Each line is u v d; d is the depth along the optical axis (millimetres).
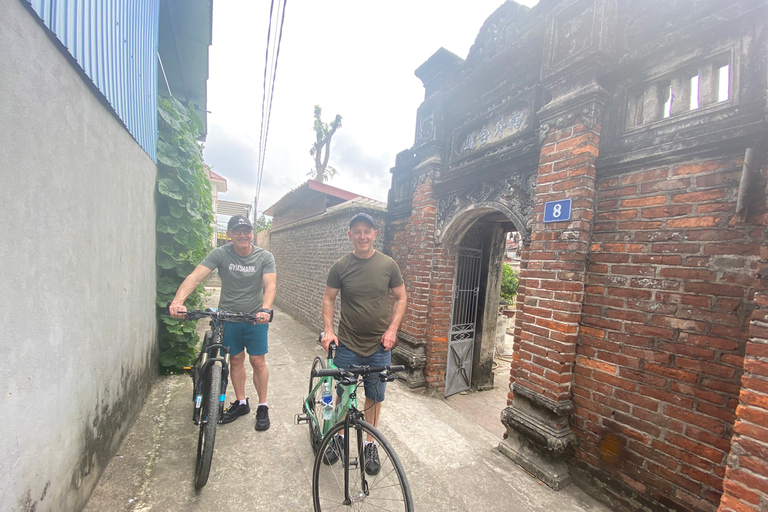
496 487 2445
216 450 2600
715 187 1892
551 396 2564
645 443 2133
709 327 1880
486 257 5109
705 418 1877
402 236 5117
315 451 2502
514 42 3291
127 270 2588
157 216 3768
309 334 6891
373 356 2416
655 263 2129
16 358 1221
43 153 1380
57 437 1530
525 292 2846
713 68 1960
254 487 2229
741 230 1785
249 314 2490
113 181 2234
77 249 1708
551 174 2697
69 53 1547
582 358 2504
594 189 2494
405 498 1569
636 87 2322
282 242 10766
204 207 4723
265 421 2938
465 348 4910
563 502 2328
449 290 4473
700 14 2020
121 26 2314
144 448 2508
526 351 2809
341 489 2037
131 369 2736
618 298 2305
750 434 1508
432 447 2932
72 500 1702
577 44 2586
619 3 2471
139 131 2854
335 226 6617
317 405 2727
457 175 3896
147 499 2031
